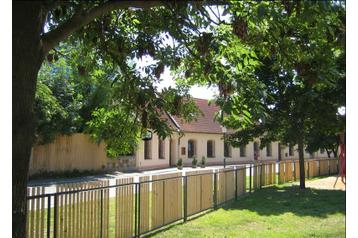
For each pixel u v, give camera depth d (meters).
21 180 4.17
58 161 26.75
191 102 7.96
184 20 5.93
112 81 7.34
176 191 10.79
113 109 7.38
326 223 10.89
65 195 6.79
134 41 6.92
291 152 56.09
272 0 4.34
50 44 4.59
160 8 6.37
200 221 10.95
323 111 14.14
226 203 14.09
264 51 6.09
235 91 5.43
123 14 6.91
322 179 23.38
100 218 7.76
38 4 4.20
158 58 6.77
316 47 5.52
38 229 6.27
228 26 5.68
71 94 25.56
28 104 4.21
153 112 7.00
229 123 5.59
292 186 19.38
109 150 7.88
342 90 13.41
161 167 37.19
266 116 5.47
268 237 9.14
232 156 47.59
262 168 19.23
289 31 5.60
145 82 6.95
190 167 38.59
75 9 4.98
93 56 7.31
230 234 9.48
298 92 15.23
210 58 5.82
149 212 9.54
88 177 26.94
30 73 4.21
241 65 5.85
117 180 8.55
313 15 4.08
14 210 4.11
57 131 24.67
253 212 12.34
